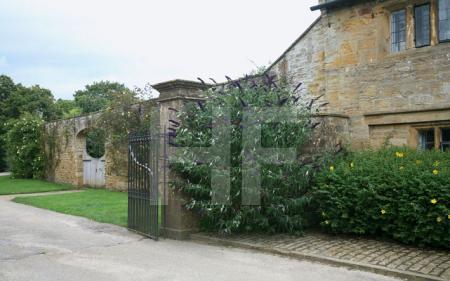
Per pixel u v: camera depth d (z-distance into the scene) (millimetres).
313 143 8297
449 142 8273
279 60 11070
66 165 20203
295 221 7461
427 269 5273
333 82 9914
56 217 10227
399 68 8797
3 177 24984
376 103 9133
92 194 15320
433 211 6117
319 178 7602
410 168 6652
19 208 11961
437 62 8258
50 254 6504
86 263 5961
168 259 6188
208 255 6434
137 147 8266
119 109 13914
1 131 36219
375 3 9203
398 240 6816
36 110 38469
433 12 8531
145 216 7926
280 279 5141
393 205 6582
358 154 8172
